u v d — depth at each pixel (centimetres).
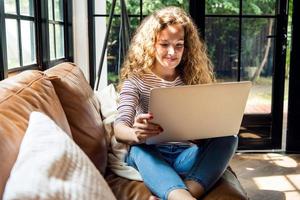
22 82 117
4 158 74
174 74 164
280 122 314
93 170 82
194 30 166
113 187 135
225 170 143
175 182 123
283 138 337
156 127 126
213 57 305
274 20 300
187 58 165
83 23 285
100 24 301
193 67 166
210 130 134
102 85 306
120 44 269
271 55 305
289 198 229
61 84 139
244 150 317
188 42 164
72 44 283
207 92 123
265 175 266
